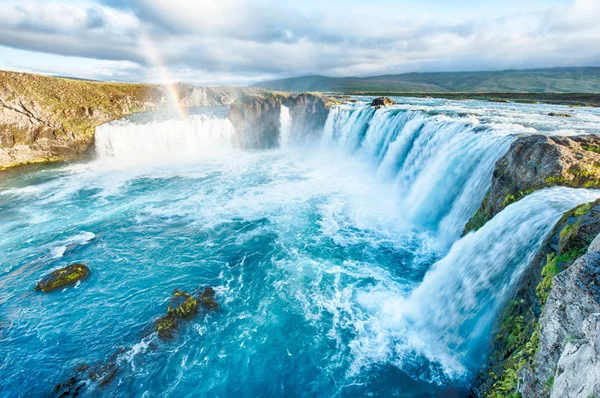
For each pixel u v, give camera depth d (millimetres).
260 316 14758
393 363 12016
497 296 9945
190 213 26016
